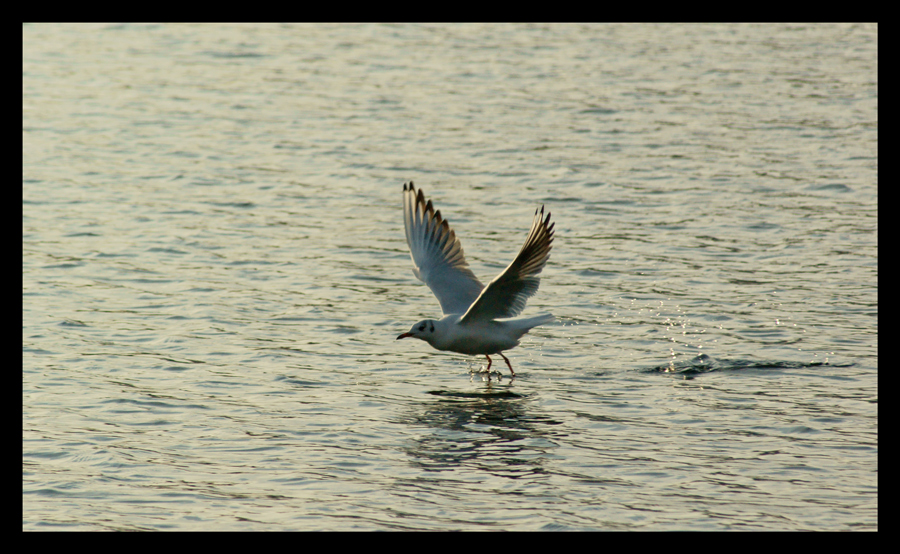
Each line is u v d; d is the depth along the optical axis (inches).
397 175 990.4
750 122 1174.3
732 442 461.4
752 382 536.1
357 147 1087.0
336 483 425.7
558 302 671.8
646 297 677.3
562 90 1330.0
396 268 751.7
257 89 1353.3
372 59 1512.1
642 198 913.5
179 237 816.3
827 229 821.2
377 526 389.7
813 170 989.8
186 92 1341.0
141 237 816.3
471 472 435.5
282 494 415.8
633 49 1572.3
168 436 471.2
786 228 826.2
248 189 953.5
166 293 690.2
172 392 525.3
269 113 1235.2
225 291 696.4
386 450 457.7
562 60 1501.0
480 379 552.1
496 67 1459.2
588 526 389.1
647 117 1198.9
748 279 709.9
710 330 616.1
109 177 991.6
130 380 541.0
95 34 1691.7
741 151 1060.5
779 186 943.0
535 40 1631.4
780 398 512.7
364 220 865.5
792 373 546.9
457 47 1583.4
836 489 415.2
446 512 401.1
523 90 1331.2
